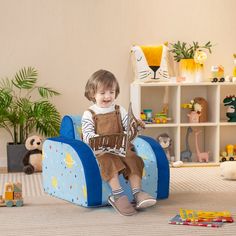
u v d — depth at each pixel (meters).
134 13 5.21
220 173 4.63
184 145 5.40
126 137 3.27
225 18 5.36
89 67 5.19
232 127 5.45
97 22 5.17
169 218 3.07
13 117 4.82
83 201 3.24
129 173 3.24
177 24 5.29
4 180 4.39
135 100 5.01
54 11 5.10
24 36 5.06
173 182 4.21
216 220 2.97
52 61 5.12
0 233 2.80
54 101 5.16
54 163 3.51
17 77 5.03
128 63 5.23
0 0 5.01
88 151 3.24
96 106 3.45
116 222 2.99
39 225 2.95
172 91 5.19
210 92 5.25
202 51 5.12
